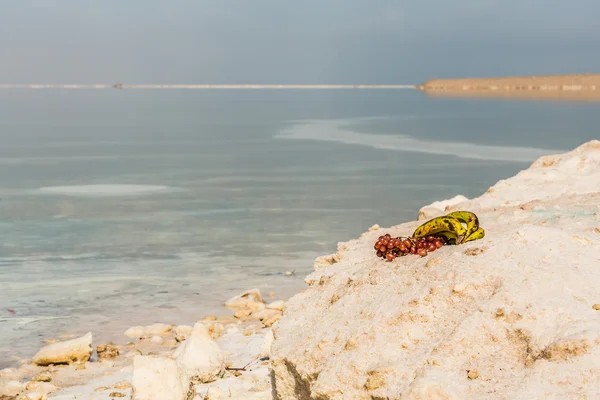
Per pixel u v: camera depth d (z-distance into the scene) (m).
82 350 13.00
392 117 86.94
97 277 18.48
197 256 20.53
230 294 17.16
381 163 41.09
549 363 5.91
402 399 5.97
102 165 40.41
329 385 6.67
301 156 44.75
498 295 6.67
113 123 75.94
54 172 37.59
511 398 5.72
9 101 147.38
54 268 19.30
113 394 10.68
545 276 6.81
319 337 7.48
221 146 51.12
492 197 11.71
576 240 7.46
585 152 13.12
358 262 8.84
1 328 14.84
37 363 12.83
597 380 5.64
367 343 6.85
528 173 12.56
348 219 25.55
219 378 11.19
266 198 29.62
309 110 107.12
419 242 8.20
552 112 89.88
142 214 26.41
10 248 21.36
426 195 30.50
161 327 14.64
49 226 24.38
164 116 90.31
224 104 132.75
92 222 25.02
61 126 71.25
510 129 64.44
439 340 6.57
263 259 20.20
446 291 7.00
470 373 6.09
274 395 8.23
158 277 18.48
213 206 27.91
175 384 9.28
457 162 41.47
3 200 29.27
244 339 13.58
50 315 15.66
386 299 7.35
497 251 7.29
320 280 8.80
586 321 6.23
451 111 99.62
